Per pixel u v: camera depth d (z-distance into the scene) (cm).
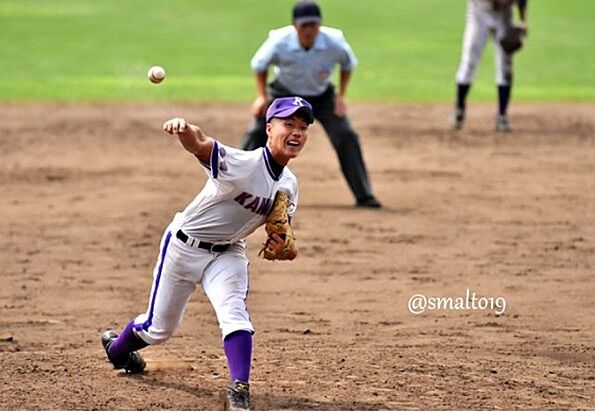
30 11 11575
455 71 8944
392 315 3072
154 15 11419
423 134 6569
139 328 2369
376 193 4953
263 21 11150
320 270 3606
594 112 7438
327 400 2267
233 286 2256
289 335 2855
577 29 10838
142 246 3941
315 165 5731
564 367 2558
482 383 2409
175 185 5062
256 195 2209
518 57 9606
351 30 10688
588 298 3256
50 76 8525
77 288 3369
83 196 4809
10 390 2322
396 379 2428
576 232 4172
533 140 6397
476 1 6619
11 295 3275
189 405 2233
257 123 4419
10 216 4412
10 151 5881
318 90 4512
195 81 8400
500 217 4441
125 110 7269
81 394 2300
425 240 4041
